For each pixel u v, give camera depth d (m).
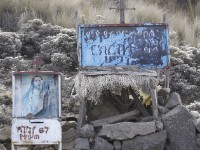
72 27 12.53
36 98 7.17
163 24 7.90
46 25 11.75
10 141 7.41
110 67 7.75
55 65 10.43
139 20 13.80
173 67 10.56
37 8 13.01
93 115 7.99
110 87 7.61
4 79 9.88
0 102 8.81
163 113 7.76
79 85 7.60
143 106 7.96
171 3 16.58
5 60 10.28
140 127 7.32
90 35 7.80
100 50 7.78
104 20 12.80
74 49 10.86
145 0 15.82
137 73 7.65
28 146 7.30
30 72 7.19
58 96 7.19
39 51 11.25
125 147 7.30
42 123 7.00
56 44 10.90
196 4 16.97
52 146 7.33
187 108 8.43
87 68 7.73
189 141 7.49
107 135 7.32
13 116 7.05
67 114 8.67
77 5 13.61
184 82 10.27
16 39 11.09
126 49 7.81
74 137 7.51
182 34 13.28
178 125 7.51
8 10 12.89
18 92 7.16
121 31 7.85
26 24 11.88
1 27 12.48
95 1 14.23
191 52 11.48
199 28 14.04
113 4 14.16
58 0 13.38
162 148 7.34
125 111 8.05
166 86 8.57
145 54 7.83
